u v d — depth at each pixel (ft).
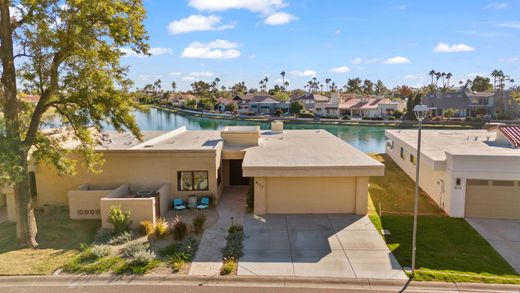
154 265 43.52
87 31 47.83
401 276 41.57
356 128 240.12
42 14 46.24
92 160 56.80
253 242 50.49
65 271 42.57
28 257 46.26
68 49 48.32
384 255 46.68
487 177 58.85
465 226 56.39
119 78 54.80
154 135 87.20
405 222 57.88
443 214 61.87
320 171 58.39
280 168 58.34
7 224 59.31
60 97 51.08
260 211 61.62
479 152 68.80
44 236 53.16
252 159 64.49
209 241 50.85
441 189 64.75
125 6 50.65
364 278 41.11
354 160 63.00
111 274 41.88
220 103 381.19
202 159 65.92
